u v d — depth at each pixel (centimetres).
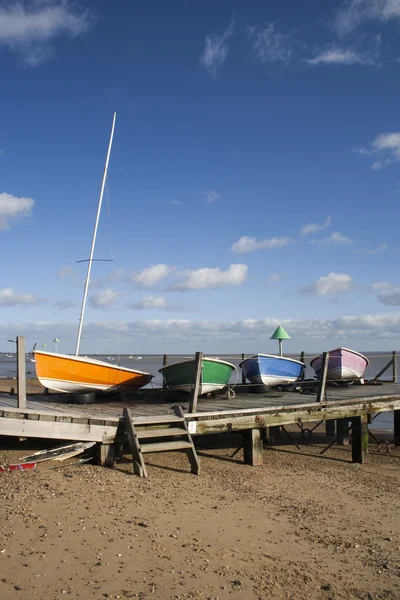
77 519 725
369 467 1362
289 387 1939
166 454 1319
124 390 1639
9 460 1010
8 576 552
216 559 650
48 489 840
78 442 1050
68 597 524
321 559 688
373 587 617
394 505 980
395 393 1698
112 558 618
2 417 930
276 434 1691
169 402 1512
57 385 1482
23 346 989
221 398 1606
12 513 718
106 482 922
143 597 539
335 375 2019
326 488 1084
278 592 582
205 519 796
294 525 816
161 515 787
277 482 1103
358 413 1429
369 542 766
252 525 796
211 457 1338
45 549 622
